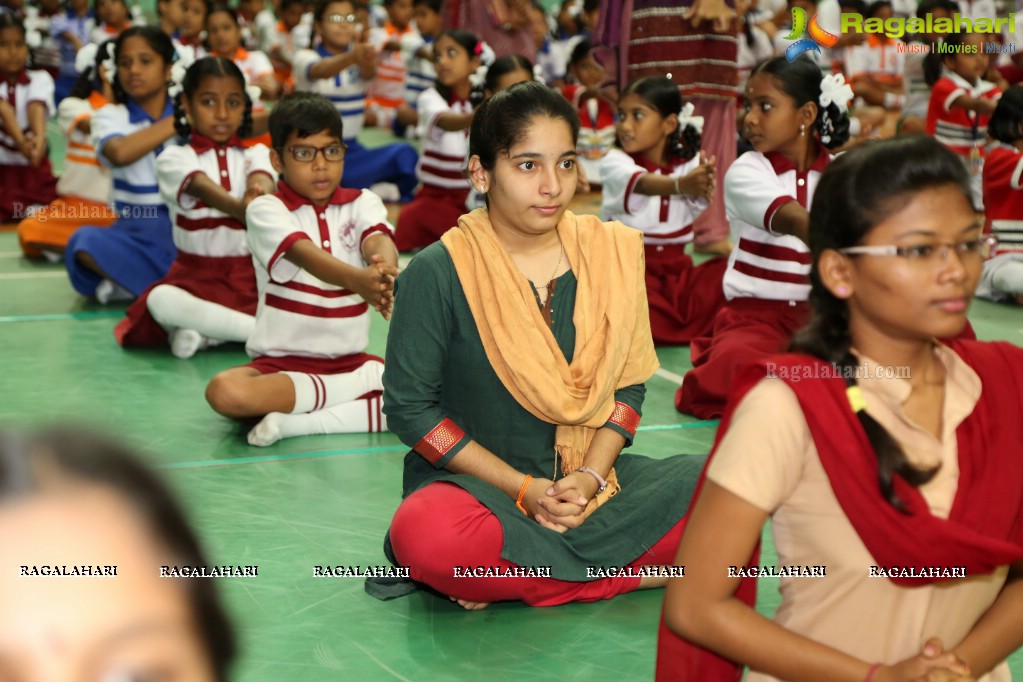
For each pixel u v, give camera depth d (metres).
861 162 1.27
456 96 6.50
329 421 3.58
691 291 4.79
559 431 2.45
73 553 0.42
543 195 2.29
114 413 3.71
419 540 2.34
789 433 1.28
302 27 10.43
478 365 2.41
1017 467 1.32
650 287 4.77
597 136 8.19
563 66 11.52
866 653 1.34
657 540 2.51
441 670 2.21
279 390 3.52
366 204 3.64
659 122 4.66
